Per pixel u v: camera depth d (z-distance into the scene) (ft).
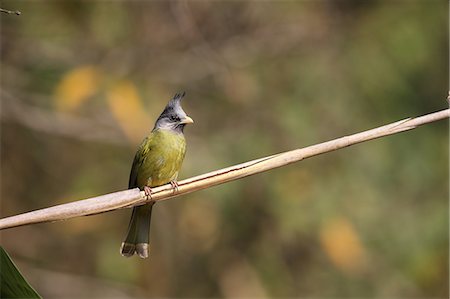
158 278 46.32
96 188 46.26
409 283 44.96
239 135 45.88
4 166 47.44
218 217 45.39
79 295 46.39
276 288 45.70
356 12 48.98
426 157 45.57
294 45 48.96
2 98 46.50
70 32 46.85
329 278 45.34
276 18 49.80
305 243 45.47
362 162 45.14
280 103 46.62
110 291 46.34
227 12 50.16
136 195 17.16
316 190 44.52
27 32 46.39
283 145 45.39
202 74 48.70
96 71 46.32
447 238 44.86
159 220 46.26
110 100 45.21
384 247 44.83
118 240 46.60
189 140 45.57
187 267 46.50
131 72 47.98
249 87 47.62
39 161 47.80
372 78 46.88
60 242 47.24
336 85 46.93
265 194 44.86
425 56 47.03
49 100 46.83
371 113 46.52
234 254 46.14
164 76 48.52
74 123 46.57
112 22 47.14
